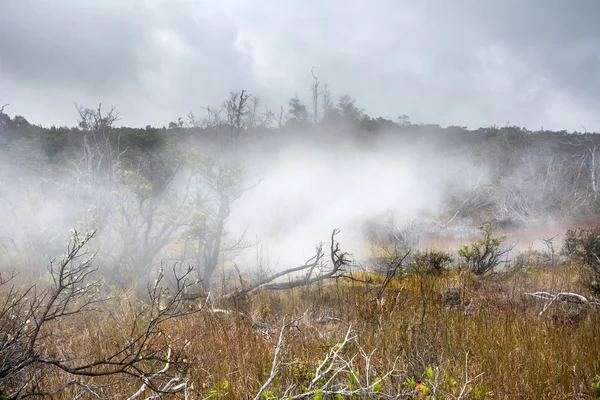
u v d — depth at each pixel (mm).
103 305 4812
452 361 3650
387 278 5660
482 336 4199
